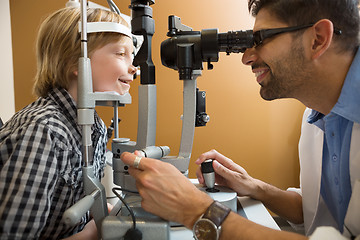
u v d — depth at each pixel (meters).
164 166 0.55
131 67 0.72
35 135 0.52
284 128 1.95
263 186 0.86
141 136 0.63
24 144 0.51
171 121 1.89
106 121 1.80
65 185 0.59
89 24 0.63
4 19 1.65
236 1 1.86
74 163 0.62
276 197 0.87
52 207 0.59
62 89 0.68
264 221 0.64
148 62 0.62
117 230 0.50
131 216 0.54
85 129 0.54
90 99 0.54
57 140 0.55
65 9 0.72
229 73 1.90
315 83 0.72
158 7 1.81
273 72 0.72
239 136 1.94
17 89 1.70
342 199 0.74
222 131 1.93
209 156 0.87
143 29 0.61
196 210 0.52
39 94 0.75
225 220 0.51
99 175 0.83
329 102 0.74
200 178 0.80
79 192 0.65
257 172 1.97
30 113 0.59
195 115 0.73
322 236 0.45
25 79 1.70
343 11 0.65
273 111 1.94
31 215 0.49
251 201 0.80
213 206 0.52
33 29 1.68
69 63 0.68
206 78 1.89
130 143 0.66
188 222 0.53
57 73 0.69
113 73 0.68
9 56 1.68
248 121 1.94
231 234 0.50
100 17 0.69
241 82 1.91
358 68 0.66
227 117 1.93
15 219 0.48
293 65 0.70
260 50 0.71
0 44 1.66
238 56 1.89
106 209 0.58
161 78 1.85
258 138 1.95
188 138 0.71
